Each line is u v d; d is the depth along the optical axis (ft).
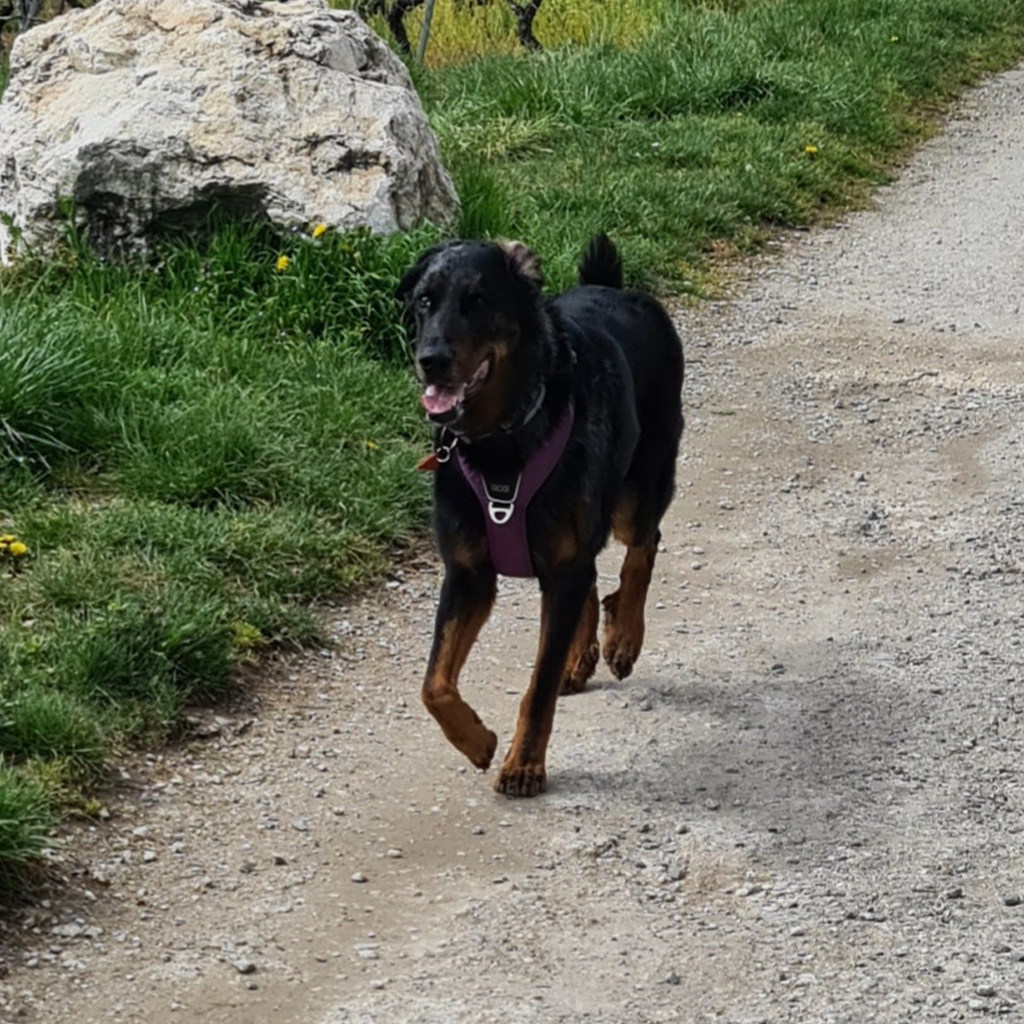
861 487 15.93
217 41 17.92
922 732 11.84
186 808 10.92
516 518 10.73
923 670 12.66
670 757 11.54
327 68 18.02
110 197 17.33
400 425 15.62
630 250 21.09
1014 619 13.42
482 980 9.49
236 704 12.03
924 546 14.73
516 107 27.07
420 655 12.88
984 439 16.97
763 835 10.70
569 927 9.92
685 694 12.34
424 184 18.49
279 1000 9.34
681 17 32.78
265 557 13.35
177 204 17.30
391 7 34.73
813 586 14.03
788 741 11.73
